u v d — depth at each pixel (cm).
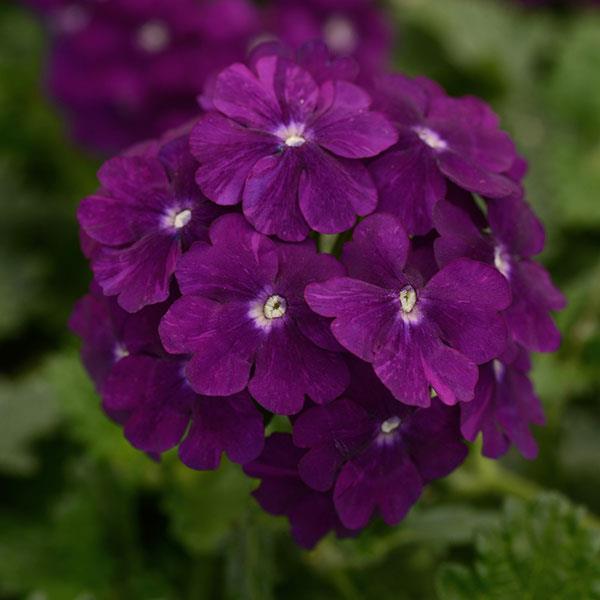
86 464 29
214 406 22
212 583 29
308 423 21
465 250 22
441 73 43
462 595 26
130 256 22
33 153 45
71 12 40
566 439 31
